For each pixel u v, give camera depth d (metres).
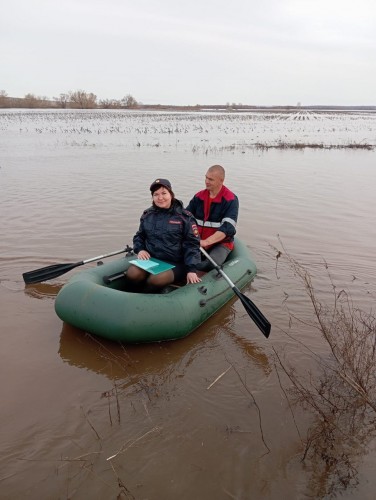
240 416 2.79
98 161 12.91
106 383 3.11
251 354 3.51
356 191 9.45
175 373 3.24
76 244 5.79
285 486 2.29
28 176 10.28
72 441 2.55
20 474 2.32
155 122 34.66
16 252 5.46
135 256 4.50
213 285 4.12
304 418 2.77
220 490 2.26
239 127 32.41
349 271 5.12
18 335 3.70
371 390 2.95
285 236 6.40
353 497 2.22
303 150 17.33
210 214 4.77
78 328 3.70
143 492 2.24
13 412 2.78
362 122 46.56
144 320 3.45
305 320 4.00
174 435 2.62
